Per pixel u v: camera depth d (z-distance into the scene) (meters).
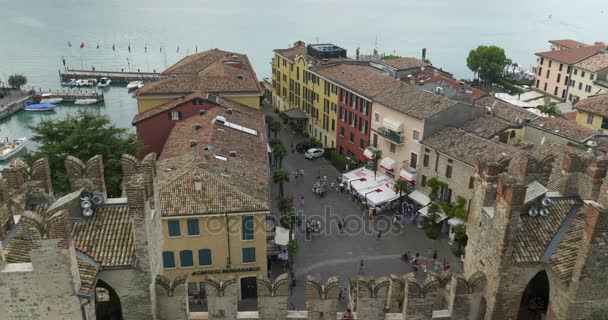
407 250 74.69
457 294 33.16
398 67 119.38
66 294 27.23
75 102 159.38
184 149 71.31
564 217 33.44
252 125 85.50
